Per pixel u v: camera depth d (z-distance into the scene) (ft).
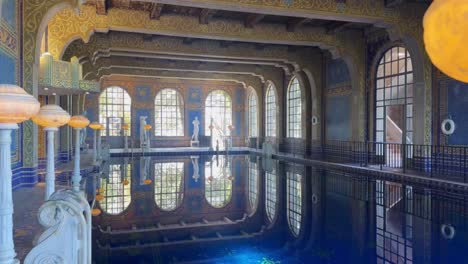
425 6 33.40
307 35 40.78
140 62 54.75
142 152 61.82
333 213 20.71
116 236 16.61
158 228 18.12
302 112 52.80
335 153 46.96
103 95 71.10
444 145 32.24
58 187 22.62
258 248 15.02
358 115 42.11
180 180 33.42
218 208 22.65
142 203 23.63
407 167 35.58
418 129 33.83
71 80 28.02
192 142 74.33
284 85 61.41
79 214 8.35
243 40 39.50
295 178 34.30
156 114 74.59
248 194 27.14
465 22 3.91
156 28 35.91
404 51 37.11
